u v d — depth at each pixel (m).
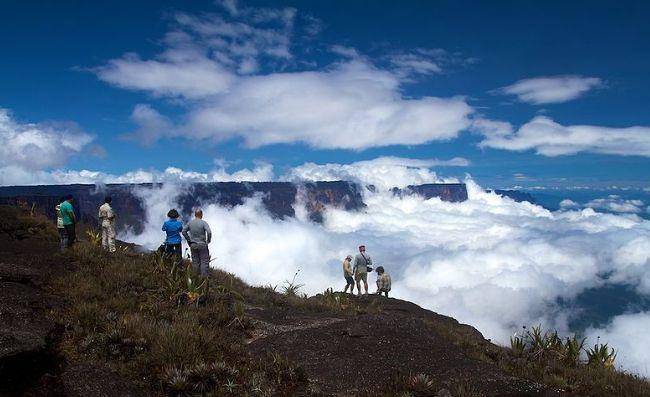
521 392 8.34
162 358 7.82
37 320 8.16
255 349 9.54
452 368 9.14
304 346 9.63
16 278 10.01
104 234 16.36
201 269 14.18
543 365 10.71
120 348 8.04
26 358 6.73
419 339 10.28
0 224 16.23
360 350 9.50
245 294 15.95
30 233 16.73
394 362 9.12
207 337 8.91
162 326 8.98
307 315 13.74
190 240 14.23
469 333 15.83
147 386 7.25
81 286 10.87
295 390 7.99
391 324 10.68
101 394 6.71
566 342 11.76
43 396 6.41
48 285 10.64
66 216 14.87
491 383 8.60
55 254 13.75
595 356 11.34
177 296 11.51
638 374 10.37
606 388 9.19
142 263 14.57
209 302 11.99
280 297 16.56
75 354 7.66
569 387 9.09
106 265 13.76
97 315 9.17
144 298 11.42
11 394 6.27
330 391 8.07
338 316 14.77
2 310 7.93
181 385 7.11
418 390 7.94
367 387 8.21
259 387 7.64
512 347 11.98
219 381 7.53
